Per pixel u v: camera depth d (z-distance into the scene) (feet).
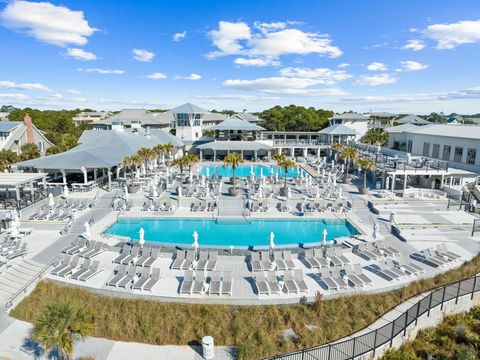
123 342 54.44
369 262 73.56
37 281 64.59
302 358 46.98
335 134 238.48
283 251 73.77
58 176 153.48
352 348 50.75
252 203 112.98
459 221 100.27
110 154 147.33
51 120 330.95
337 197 124.77
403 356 50.85
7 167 144.36
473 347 53.52
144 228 98.84
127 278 64.49
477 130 140.26
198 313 57.72
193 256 72.43
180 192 122.11
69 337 44.39
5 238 83.97
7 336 53.62
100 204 114.62
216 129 219.41
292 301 59.62
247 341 52.75
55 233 89.30
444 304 59.47
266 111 339.77
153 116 323.78
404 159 144.15
